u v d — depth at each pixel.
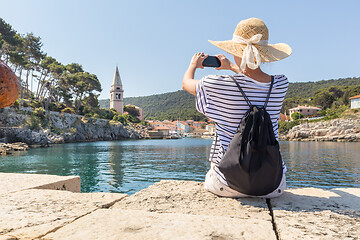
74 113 75.00
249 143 1.60
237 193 1.97
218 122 1.82
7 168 17.34
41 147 42.56
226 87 1.76
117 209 1.74
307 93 167.00
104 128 83.25
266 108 1.76
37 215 1.62
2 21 51.06
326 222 1.47
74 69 85.12
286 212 1.67
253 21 1.85
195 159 24.97
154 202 1.95
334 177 14.04
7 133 41.91
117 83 119.94
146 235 1.28
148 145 54.28
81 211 1.70
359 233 1.30
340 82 171.00
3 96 0.93
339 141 71.06
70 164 19.89
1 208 1.79
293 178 13.73
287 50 1.89
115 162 21.73
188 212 1.71
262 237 1.26
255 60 1.81
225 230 1.34
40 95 68.38
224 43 1.95
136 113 136.50
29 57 61.75
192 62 2.11
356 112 75.06
